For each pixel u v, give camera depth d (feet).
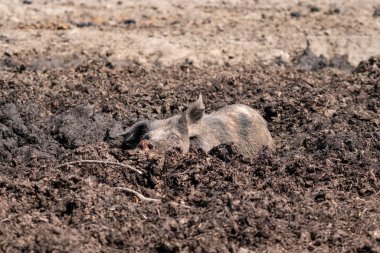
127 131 101.40
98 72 134.00
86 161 88.43
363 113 112.68
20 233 76.13
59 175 86.28
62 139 102.37
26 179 87.10
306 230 77.41
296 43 155.43
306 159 93.45
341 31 165.37
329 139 100.94
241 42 153.48
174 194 84.69
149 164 87.92
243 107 107.04
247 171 89.25
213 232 75.72
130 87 125.49
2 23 159.63
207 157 91.45
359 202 84.53
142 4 174.60
